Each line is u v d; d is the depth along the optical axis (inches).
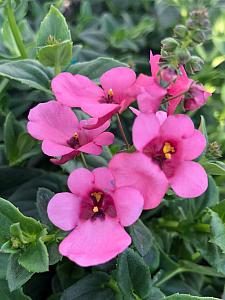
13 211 2.6
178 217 3.4
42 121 2.6
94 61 3.4
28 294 3.3
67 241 2.4
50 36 3.3
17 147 3.6
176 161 2.4
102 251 2.3
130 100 2.4
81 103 2.5
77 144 2.7
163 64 2.3
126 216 2.3
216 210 3.1
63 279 3.2
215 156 2.9
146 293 2.7
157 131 2.3
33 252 2.5
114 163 2.3
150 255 3.1
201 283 3.5
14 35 3.6
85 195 2.5
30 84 3.2
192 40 2.4
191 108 2.4
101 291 3.0
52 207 2.4
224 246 2.8
